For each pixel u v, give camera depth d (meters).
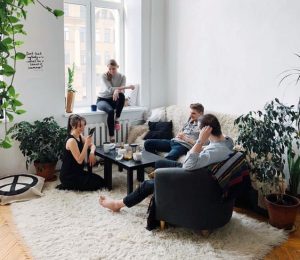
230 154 2.56
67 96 4.52
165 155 4.03
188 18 4.73
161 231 2.77
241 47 4.05
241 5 3.99
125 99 5.08
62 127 4.26
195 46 4.68
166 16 5.12
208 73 4.53
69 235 2.69
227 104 4.31
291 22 3.49
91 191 3.64
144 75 5.11
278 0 3.59
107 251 2.46
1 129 3.94
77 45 4.96
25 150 3.94
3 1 0.92
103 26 5.18
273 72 3.72
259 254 2.46
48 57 4.20
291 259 2.43
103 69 5.27
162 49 5.23
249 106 4.03
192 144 3.90
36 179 3.70
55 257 2.38
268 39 3.73
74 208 3.19
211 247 2.52
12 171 4.14
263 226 2.88
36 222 2.91
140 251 2.47
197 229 2.64
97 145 4.67
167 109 4.86
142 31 5.00
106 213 3.09
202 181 2.51
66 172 3.65
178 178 2.56
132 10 5.11
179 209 2.63
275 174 2.93
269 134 2.93
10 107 1.05
